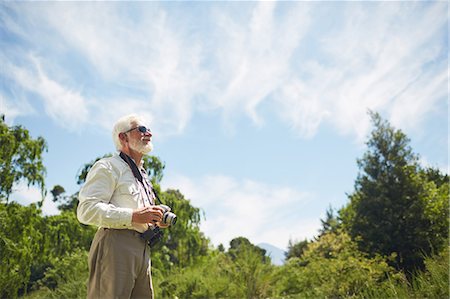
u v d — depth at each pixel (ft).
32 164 30.09
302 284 27.27
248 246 29.84
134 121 8.33
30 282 36.22
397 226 35.91
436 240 33.47
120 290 7.07
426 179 39.81
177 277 32.45
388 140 40.40
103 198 7.34
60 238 38.70
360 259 29.58
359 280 23.40
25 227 29.73
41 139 30.99
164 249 47.70
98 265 7.28
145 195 8.04
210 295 28.14
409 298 17.44
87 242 43.01
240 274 28.35
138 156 8.36
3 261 27.27
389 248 35.53
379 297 20.07
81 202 7.27
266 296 27.37
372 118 41.45
